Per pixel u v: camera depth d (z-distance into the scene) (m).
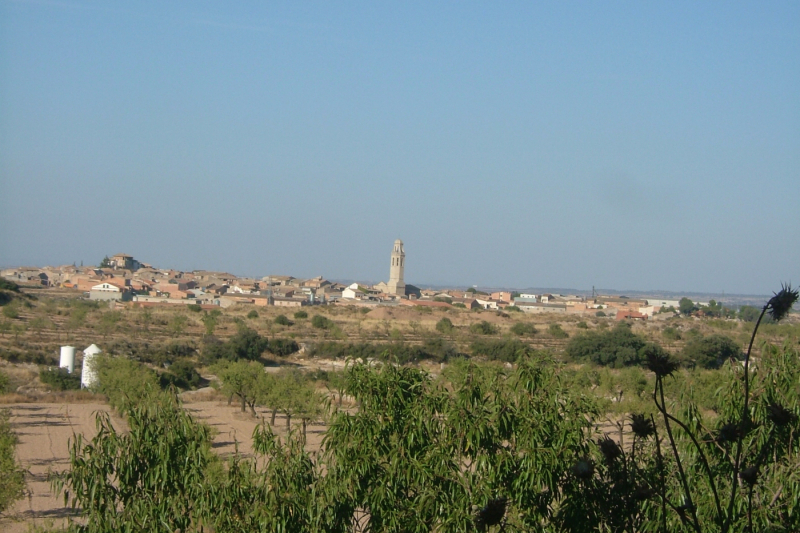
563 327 172.12
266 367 112.38
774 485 15.51
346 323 167.38
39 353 98.44
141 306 178.75
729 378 18.17
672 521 15.30
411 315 186.25
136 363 80.50
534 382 19.23
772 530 14.35
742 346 116.06
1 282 163.75
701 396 27.89
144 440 19.31
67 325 127.56
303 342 129.38
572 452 17.78
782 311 10.70
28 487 41.91
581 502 16.45
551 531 17.55
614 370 100.50
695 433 17.34
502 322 183.75
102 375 73.31
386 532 18.44
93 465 18.78
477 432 18.06
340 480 18.94
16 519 34.47
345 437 19.42
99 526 18.39
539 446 17.91
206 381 99.56
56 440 56.31
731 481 15.91
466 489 17.94
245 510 18.66
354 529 19.84
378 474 19.06
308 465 19.45
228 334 140.88
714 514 15.31
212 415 71.44
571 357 114.56
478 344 124.44
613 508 15.53
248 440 57.62
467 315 192.88
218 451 50.66
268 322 159.25
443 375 20.94
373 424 19.16
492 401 19.50
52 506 38.75
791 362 18.11
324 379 93.75
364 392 19.81
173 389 21.67
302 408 60.75
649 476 15.48
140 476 19.12
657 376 11.89
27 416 66.06
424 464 18.50
